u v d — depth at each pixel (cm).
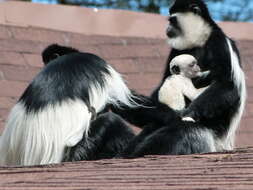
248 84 1995
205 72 1308
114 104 1259
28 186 761
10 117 1232
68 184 761
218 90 1267
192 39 1331
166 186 716
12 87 1834
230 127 1299
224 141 1296
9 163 1211
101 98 1223
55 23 2080
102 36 2095
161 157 970
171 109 1243
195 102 1250
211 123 1280
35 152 1180
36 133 1180
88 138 1180
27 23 2052
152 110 1261
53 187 743
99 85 1232
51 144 1170
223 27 2169
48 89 1210
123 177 795
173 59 1281
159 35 2148
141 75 1967
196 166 852
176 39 1346
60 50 1512
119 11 2142
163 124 1253
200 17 1341
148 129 1264
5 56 1925
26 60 1941
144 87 1917
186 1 1352
